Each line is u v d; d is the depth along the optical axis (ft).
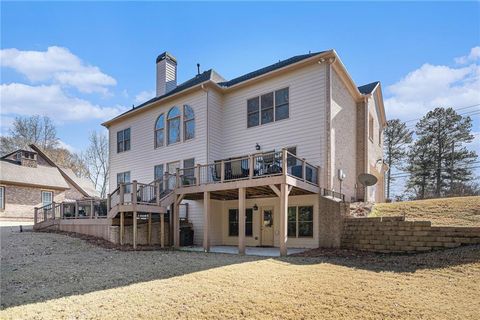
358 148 49.85
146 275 21.75
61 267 24.79
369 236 31.60
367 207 39.40
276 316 13.89
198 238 46.37
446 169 102.94
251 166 34.68
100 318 13.67
